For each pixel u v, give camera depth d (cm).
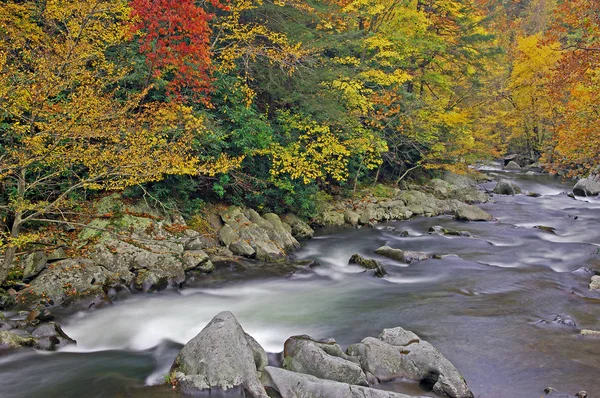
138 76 1288
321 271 1330
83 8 1002
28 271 1043
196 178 1513
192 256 1222
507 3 5897
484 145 2872
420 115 2409
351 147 1978
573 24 1414
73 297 981
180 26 1245
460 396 663
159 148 1098
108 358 786
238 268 1270
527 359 782
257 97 1884
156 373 724
